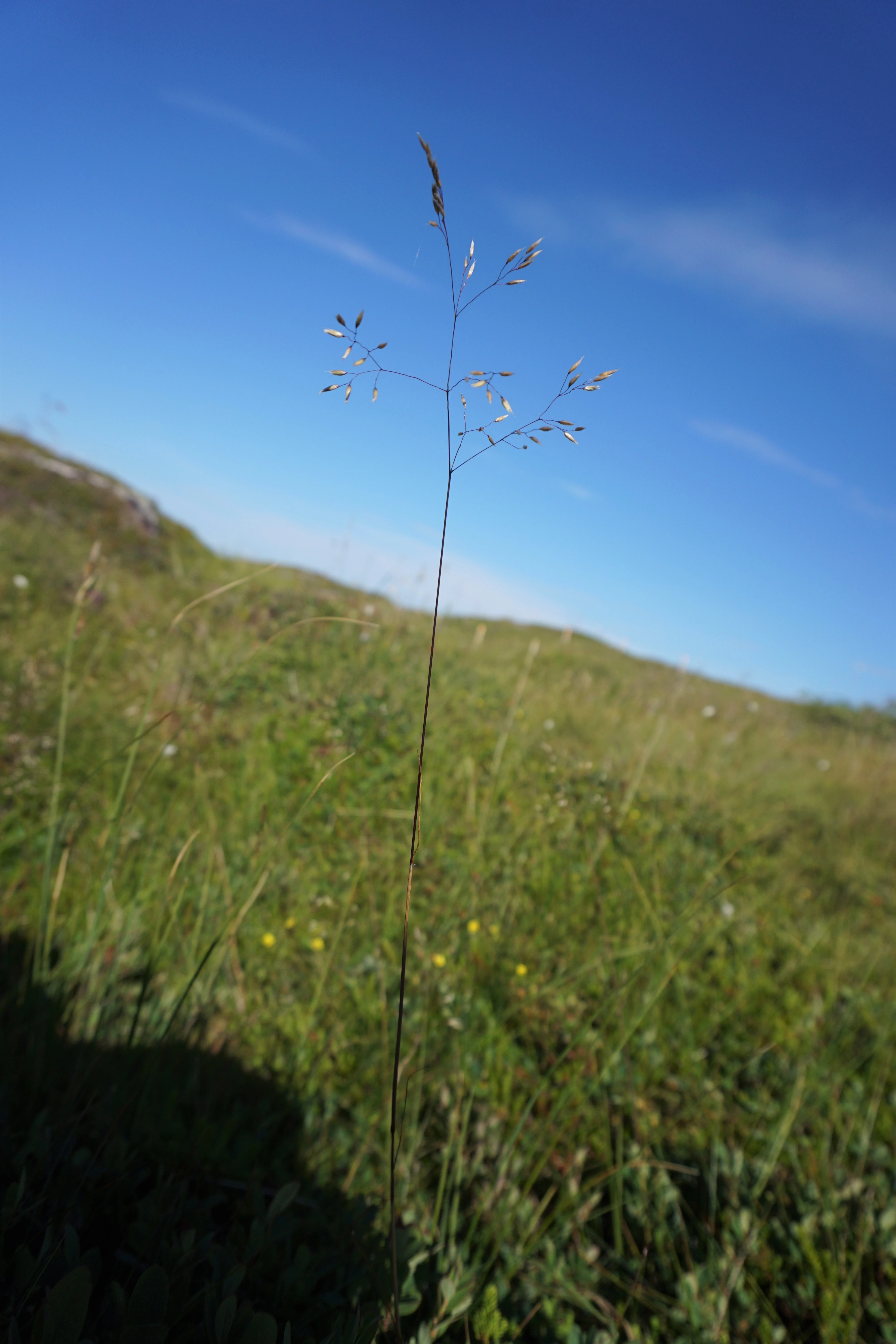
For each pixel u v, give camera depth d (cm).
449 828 353
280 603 711
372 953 279
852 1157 256
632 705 723
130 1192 142
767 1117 265
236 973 250
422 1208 183
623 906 337
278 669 539
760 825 567
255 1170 154
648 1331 181
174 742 427
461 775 411
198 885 271
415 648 652
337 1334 107
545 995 270
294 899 305
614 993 259
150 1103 176
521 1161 203
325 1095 221
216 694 445
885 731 1275
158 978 236
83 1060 182
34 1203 127
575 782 355
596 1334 162
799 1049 308
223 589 190
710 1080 276
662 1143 237
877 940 443
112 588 733
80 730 434
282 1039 240
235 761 419
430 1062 237
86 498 1168
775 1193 230
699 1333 181
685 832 488
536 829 340
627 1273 194
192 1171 160
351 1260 143
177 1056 199
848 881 538
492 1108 230
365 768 420
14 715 417
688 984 322
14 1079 169
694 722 777
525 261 99
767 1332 185
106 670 539
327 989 264
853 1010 331
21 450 1239
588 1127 229
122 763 399
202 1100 196
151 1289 102
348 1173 193
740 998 326
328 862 332
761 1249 209
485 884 310
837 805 715
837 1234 219
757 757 759
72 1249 112
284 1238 137
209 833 305
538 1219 198
